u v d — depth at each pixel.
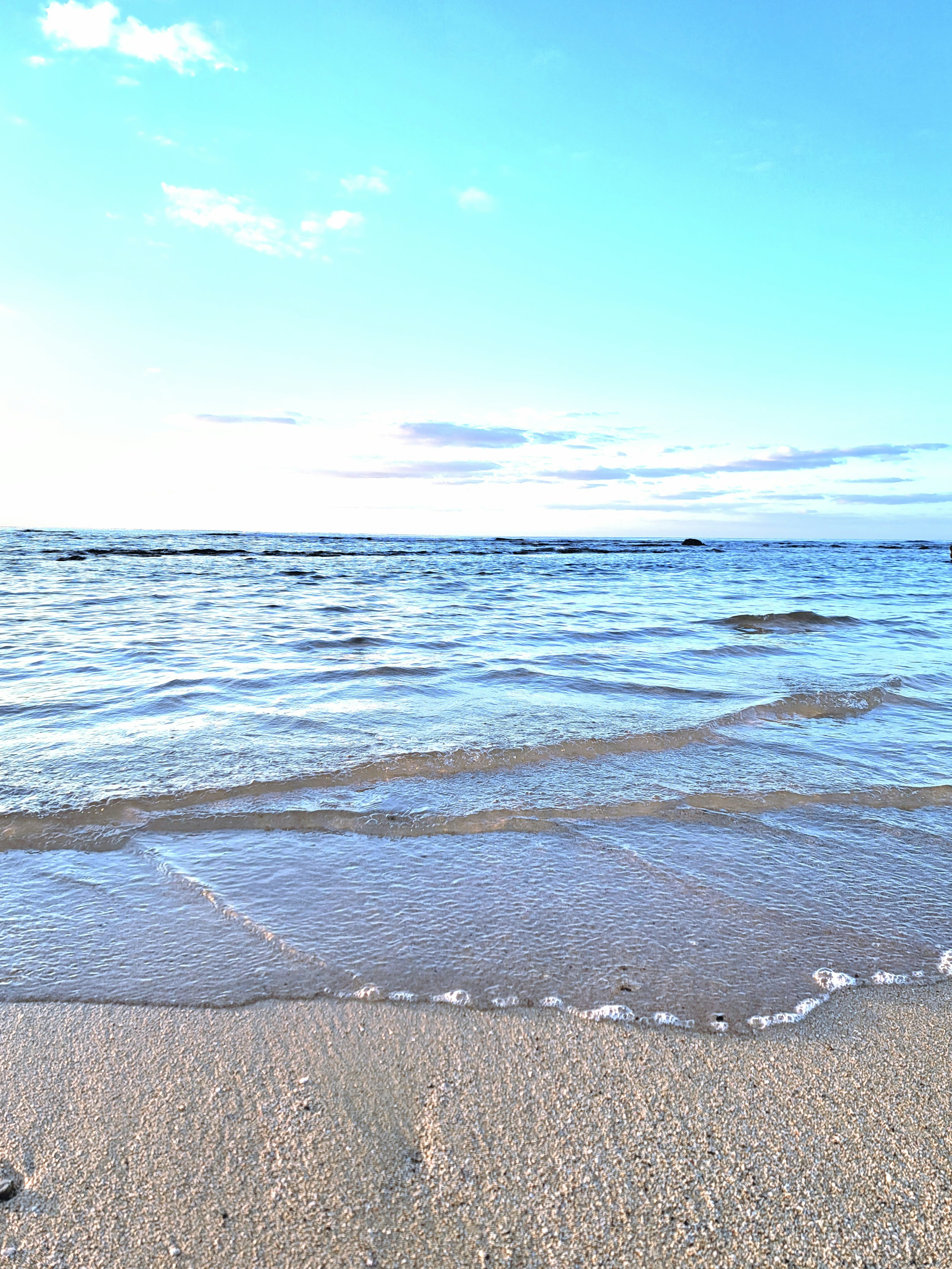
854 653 10.62
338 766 5.08
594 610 17.16
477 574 33.03
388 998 2.65
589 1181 1.88
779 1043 2.46
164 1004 2.59
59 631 11.98
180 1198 1.81
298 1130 2.04
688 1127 2.07
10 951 2.90
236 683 7.84
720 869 3.77
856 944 3.09
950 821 4.46
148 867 3.64
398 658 9.62
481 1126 2.06
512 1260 1.66
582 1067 2.32
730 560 51.84
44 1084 2.20
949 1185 1.89
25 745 5.43
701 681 8.29
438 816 4.35
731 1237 1.73
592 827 4.26
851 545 153.38
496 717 6.50
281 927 3.12
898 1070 2.34
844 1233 1.75
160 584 23.17
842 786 5.00
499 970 2.84
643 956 2.96
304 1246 1.68
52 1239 1.69
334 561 42.44
